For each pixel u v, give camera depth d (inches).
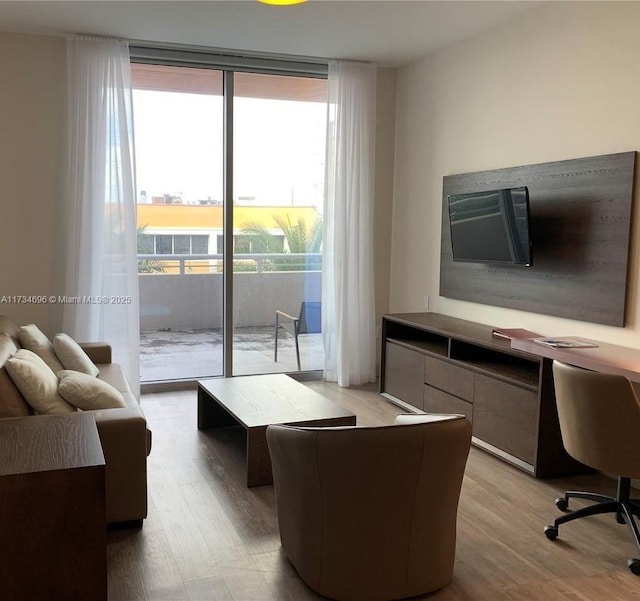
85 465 78.2
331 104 217.9
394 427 89.7
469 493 134.6
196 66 208.4
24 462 79.2
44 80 191.0
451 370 171.3
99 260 194.7
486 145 182.9
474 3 159.6
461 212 182.5
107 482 113.3
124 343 199.8
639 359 124.1
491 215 168.2
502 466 149.9
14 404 107.1
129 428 113.1
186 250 217.5
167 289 217.2
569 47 151.9
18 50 188.1
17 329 161.5
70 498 77.6
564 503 125.7
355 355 225.5
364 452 88.7
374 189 227.8
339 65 215.5
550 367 138.2
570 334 154.6
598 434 107.9
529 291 165.9
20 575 77.1
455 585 99.5
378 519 91.4
